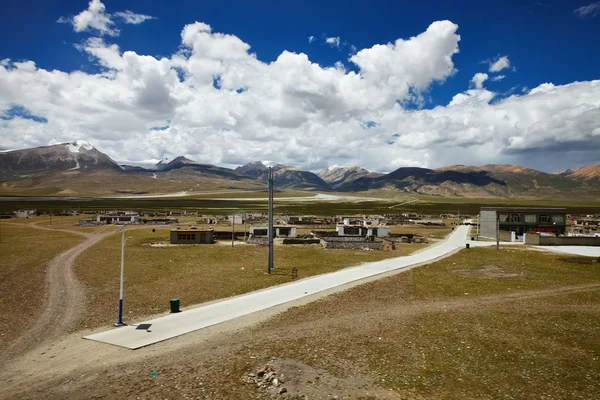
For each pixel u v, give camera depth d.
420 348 26.84
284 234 105.38
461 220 192.38
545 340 28.52
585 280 50.59
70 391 20.67
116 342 27.72
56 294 41.91
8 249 76.94
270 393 20.38
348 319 33.53
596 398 20.09
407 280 50.09
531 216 109.19
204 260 66.69
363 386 21.20
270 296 41.22
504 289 45.41
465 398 20.03
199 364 24.03
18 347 26.91
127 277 51.25
